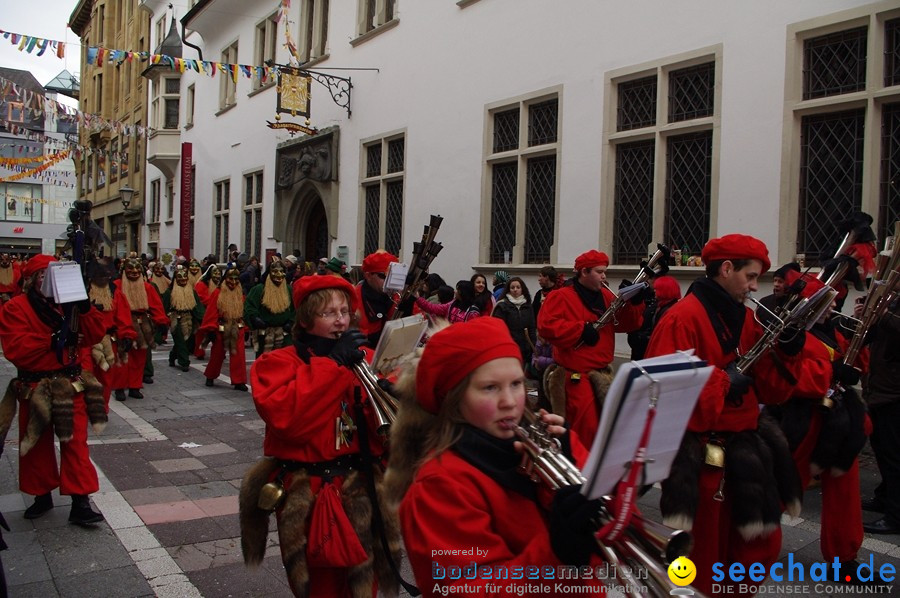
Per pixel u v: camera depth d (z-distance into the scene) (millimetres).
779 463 3072
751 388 3035
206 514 4883
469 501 1710
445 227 11977
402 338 2670
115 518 4754
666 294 6980
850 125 7000
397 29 13484
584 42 9555
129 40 30953
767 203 7457
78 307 4535
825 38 7191
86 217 4766
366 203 14609
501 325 1853
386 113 13781
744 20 7711
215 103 21641
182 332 11578
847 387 3949
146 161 27734
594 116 9375
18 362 4418
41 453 4641
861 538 3879
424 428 1984
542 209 10367
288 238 17156
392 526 2684
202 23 21609
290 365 2660
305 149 16250
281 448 2641
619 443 1456
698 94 8344
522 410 1810
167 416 8133
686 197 8469
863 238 3627
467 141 11602
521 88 10562
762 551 2924
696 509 2838
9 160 25672
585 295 5598
